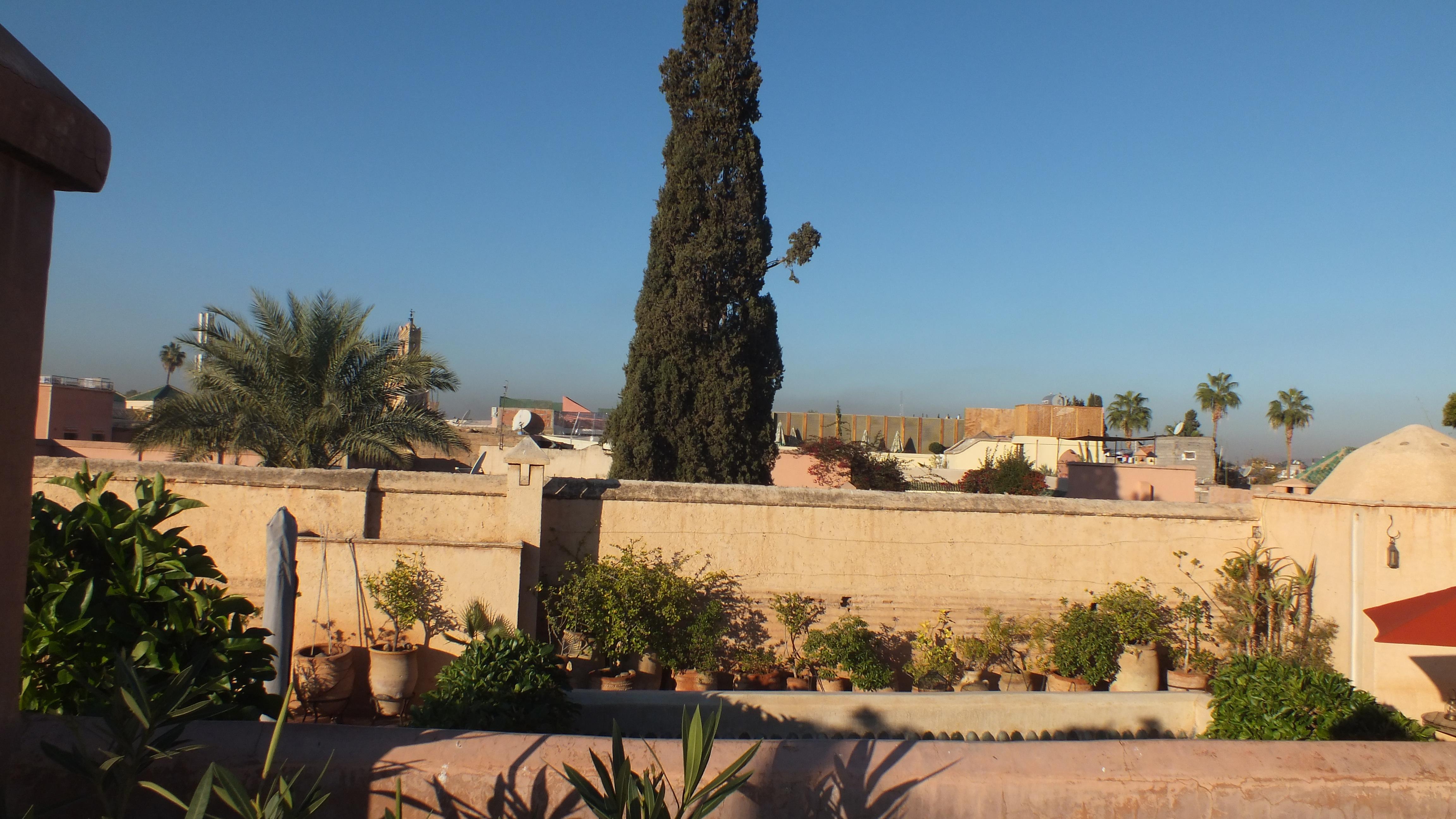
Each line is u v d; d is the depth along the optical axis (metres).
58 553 3.09
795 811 2.49
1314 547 8.41
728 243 13.90
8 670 2.22
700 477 13.70
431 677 8.55
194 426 12.88
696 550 9.37
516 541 8.90
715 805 2.20
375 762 2.42
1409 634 5.78
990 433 37.28
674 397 13.77
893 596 9.52
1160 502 9.76
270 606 5.64
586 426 34.94
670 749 2.58
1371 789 2.63
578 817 2.39
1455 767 2.71
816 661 9.12
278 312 13.50
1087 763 2.62
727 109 14.30
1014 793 2.52
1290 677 4.63
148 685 2.94
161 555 3.19
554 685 4.78
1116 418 61.53
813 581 9.46
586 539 9.29
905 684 9.51
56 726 2.36
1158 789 2.57
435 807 2.40
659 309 13.83
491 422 33.22
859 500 9.52
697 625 9.00
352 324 13.62
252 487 8.96
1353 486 8.31
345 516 9.03
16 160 2.12
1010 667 9.51
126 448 25.50
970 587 9.59
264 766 2.31
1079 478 18.56
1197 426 62.22
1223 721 4.71
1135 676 9.06
